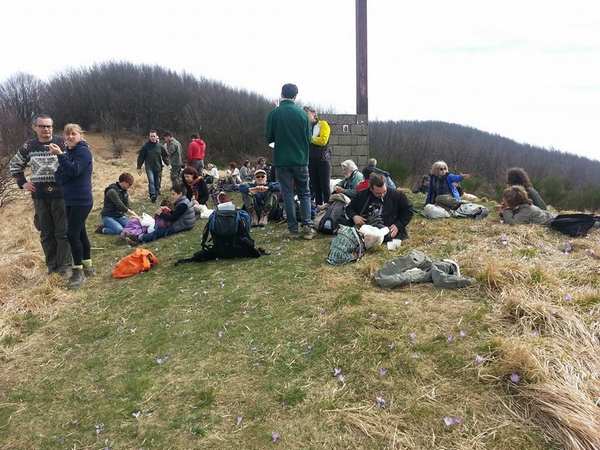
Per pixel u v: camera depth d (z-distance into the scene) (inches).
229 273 196.1
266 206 287.1
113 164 850.8
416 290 153.6
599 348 111.3
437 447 89.6
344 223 232.5
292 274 183.8
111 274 215.2
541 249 188.2
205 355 132.7
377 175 218.4
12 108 1091.9
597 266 157.0
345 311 141.9
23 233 312.5
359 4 413.7
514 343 111.2
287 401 108.0
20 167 202.2
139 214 374.3
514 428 91.4
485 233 216.2
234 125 1253.7
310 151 272.1
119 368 132.8
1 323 164.7
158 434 103.4
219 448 96.7
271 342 134.2
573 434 86.7
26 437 108.9
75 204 191.3
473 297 143.0
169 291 185.2
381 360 116.5
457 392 102.3
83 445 103.7
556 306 128.3
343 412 101.7
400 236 216.8
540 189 1007.0
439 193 291.6
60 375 134.1
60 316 173.8
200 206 335.0
